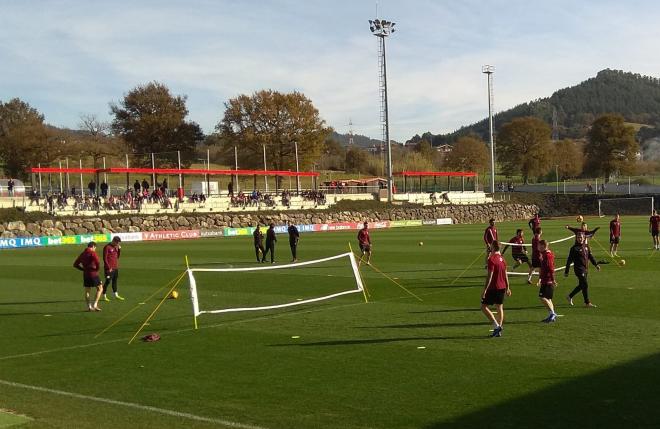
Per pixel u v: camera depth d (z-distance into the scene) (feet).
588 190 338.54
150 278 84.53
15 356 41.29
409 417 27.20
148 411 28.84
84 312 58.59
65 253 137.18
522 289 65.77
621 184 357.82
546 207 314.96
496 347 39.91
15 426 26.91
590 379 32.09
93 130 343.87
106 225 195.93
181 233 194.80
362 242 94.63
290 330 47.42
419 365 35.99
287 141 296.92
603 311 51.85
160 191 220.64
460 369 34.86
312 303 60.18
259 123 294.25
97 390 32.63
